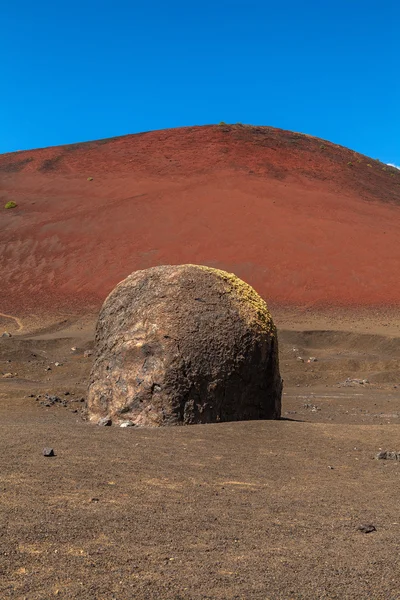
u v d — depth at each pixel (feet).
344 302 138.41
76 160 281.13
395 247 170.40
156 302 33.50
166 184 228.84
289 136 308.81
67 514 15.14
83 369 66.95
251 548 14.07
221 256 163.32
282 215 190.29
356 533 15.60
